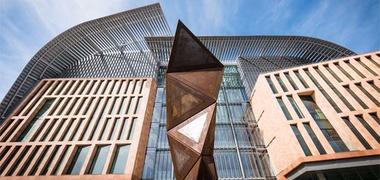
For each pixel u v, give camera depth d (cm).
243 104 2903
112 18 3322
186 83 698
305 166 1747
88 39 3384
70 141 2059
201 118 672
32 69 3017
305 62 3759
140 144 2106
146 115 2420
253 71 3281
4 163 1850
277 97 2392
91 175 1778
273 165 2177
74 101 2511
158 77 3219
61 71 3325
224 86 3166
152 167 2089
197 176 626
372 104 2045
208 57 716
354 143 1825
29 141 2045
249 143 2438
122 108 2467
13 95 2844
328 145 1838
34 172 1820
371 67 2400
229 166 2181
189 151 658
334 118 2058
